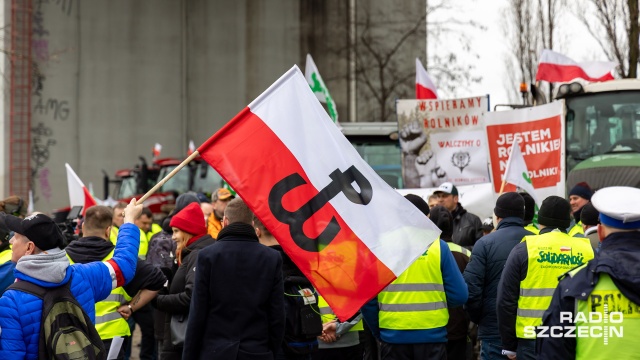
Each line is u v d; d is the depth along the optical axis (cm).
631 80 1496
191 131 3619
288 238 584
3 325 511
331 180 595
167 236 922
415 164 1369
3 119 3425
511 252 681
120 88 3544
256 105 598
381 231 588
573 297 473
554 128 1177
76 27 3519
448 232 827
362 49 3653
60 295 526
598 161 1417
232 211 612
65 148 3491
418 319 713
